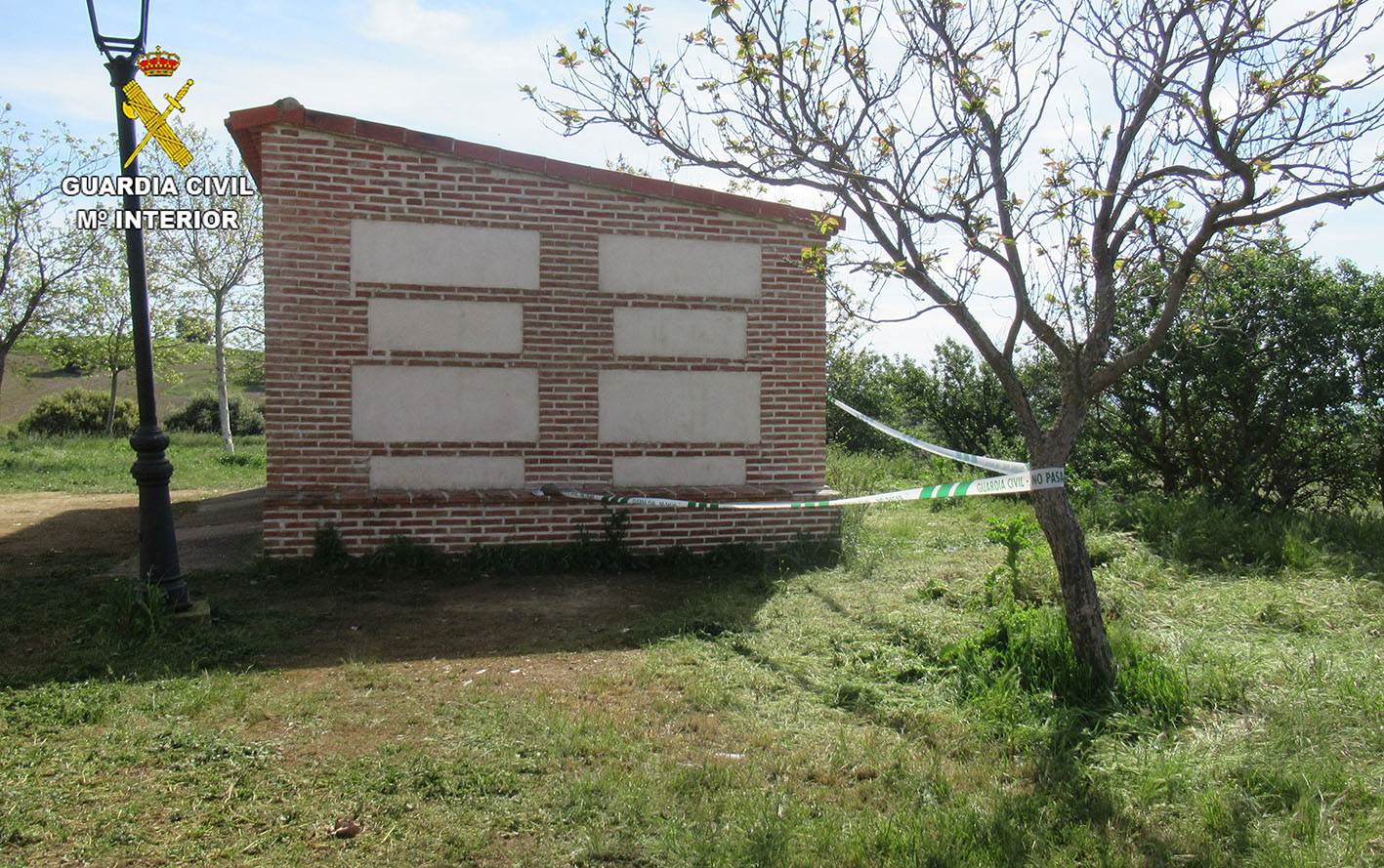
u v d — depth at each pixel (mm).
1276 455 12500
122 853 3475
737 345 9297
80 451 20047
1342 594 7262
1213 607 7016
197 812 3793
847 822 3760
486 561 8484
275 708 4945
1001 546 9453
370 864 3441
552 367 8797
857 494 12508
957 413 17109
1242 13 4785
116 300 22641
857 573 8430
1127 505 10969
